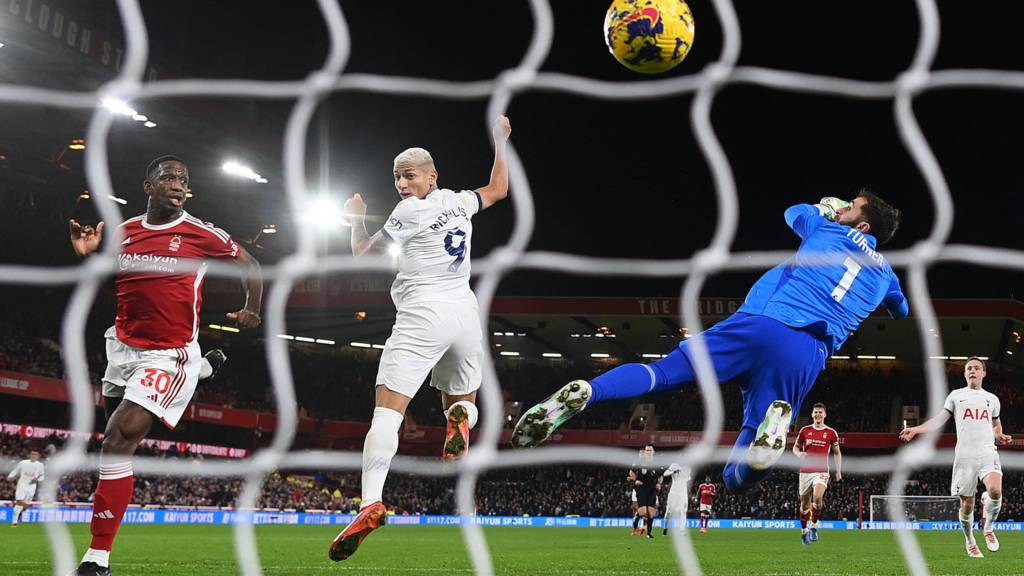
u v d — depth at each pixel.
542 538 16.27
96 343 35.56
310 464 4.45
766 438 4.83
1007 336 39.19
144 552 8.83
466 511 4.12
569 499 39.56
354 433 43.75
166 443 36.00
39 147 29.78
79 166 31.14
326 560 8.02
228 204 34.38
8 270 4.28
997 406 10.18
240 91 5.09
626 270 4.89
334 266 4.93
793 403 5.21
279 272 4.71
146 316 5.36
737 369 5.10
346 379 45.66
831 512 37.53
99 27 25.86
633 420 42.41
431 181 5.44
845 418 43.41
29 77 25.91
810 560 9.14
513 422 43.75
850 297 5.30
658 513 33.53
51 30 24.38
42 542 9.88
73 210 33.59
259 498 33.34
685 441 40.94
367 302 37.66
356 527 4.60
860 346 42.06
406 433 43.16
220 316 39.62
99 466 5.16
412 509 39.19
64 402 32.62
